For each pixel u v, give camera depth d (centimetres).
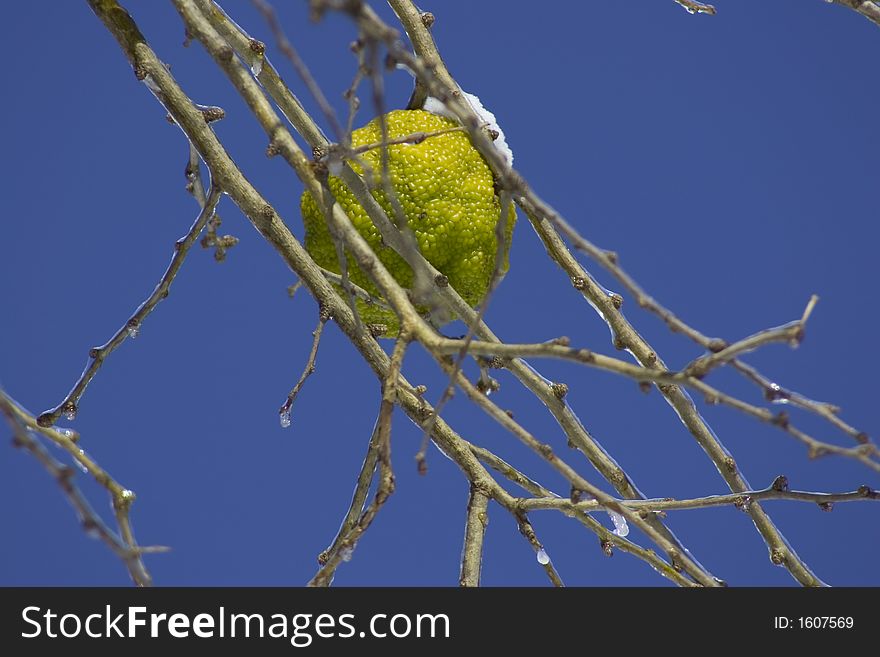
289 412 536
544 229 593
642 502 552
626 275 411
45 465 380
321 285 541
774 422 387
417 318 455
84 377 580
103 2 550
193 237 587
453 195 552
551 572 541
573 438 588
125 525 440
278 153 484
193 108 542
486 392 591
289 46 368
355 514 557
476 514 549
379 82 362
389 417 437
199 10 545
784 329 380
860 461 382
